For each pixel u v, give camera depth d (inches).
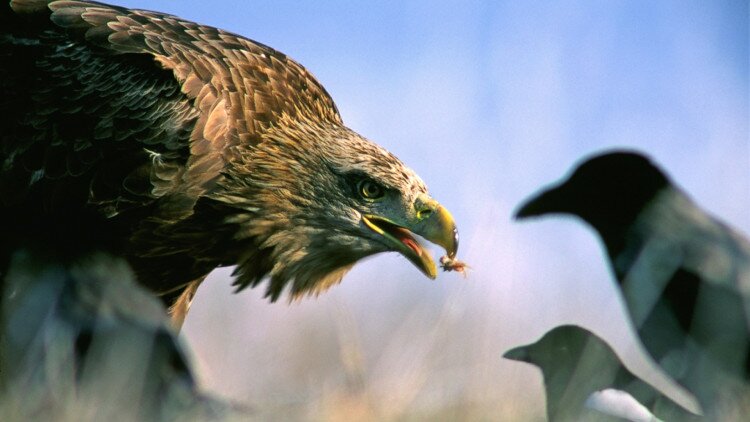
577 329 257.0
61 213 370.6
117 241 374.6
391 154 418.3
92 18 387.2
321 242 411.8
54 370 253.9
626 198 246.7
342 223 410.3
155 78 378.0
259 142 397.7
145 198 370.9
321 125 419.5
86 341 256.5
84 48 383.9
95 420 236.1
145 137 372.2
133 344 248.1
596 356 254.5
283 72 414.9
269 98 402.6
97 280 300.4
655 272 238.5
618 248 248.4
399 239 410.6
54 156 373.1
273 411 274.2
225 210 390.9
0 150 376.5
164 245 382.3
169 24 402.0
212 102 381.1
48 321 268.2
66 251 363.6
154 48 382.6
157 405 237.1
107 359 245.0
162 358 244.2
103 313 259.6
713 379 234.7
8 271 357.4
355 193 409.4
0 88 381.7
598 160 246.8
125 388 238.4
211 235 390.6
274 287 412.2
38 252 359.3
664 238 239.8
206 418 238.5
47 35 387.9
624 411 245.9
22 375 267.7
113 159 371.9
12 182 373.1
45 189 372.2
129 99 375.2
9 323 302.2
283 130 404.5
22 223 370.9
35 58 383.9
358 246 411.5
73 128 374.3
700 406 238.8
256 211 396.5
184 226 382.6
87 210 370.6
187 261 392.8
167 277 394.0
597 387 251.6
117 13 396.2
